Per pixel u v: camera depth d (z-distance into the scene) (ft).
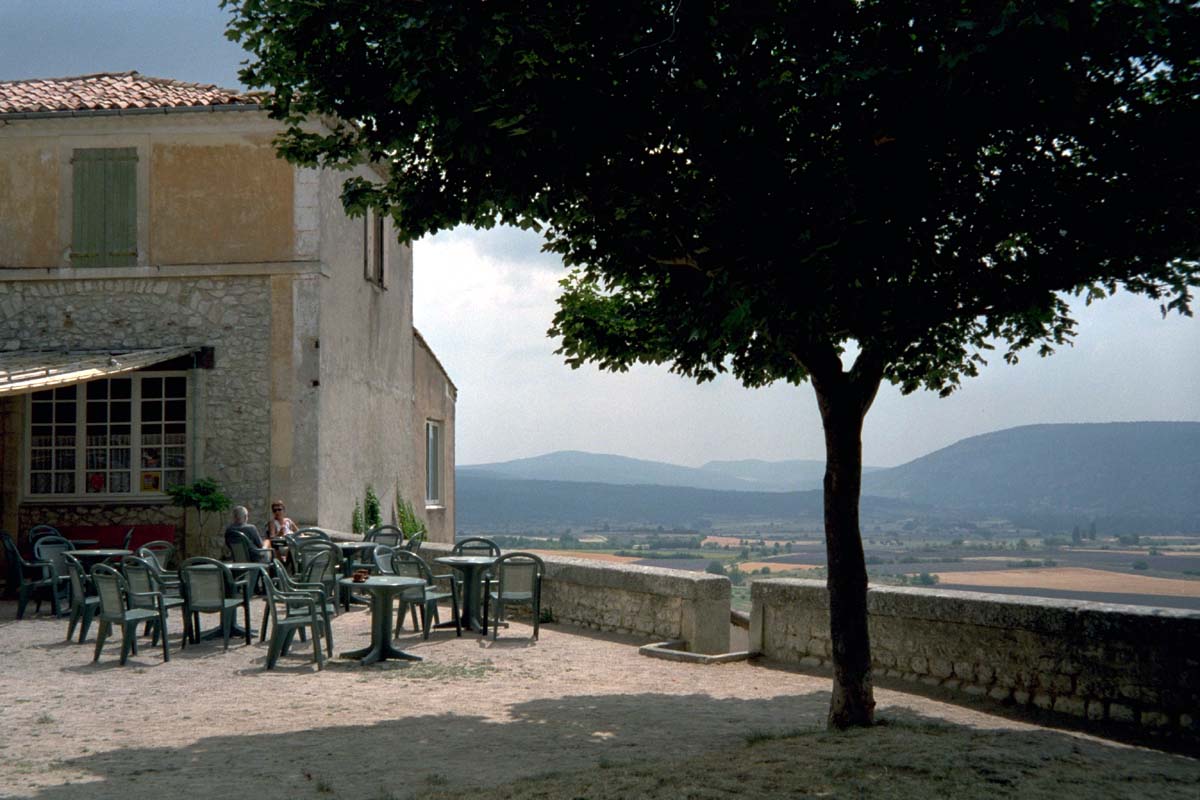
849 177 17.10
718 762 16.61
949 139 17.29
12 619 37.19
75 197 48.98
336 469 50.78
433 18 16.22
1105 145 17.57
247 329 48.29
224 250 48.57
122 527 46.68
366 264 56.34
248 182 48.67
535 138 17.16
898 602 25.84
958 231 18.62
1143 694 20.81
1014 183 17.26
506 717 22.39
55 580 37.86
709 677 27.76
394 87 18.02
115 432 47.83
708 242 17.85
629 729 21.16
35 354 46.96
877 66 15.96
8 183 49.11
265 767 17.71
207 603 30.78
